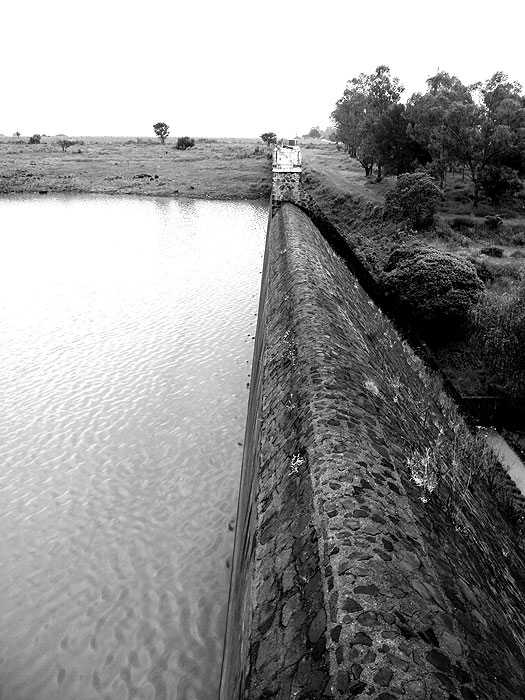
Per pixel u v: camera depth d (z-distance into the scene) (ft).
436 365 46.52
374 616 7.45
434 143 120.37
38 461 43.32
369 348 24.38
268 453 14.67
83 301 82.12
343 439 12.55
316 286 26.99
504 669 8.34
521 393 41.04
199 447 44.70
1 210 177.58
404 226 101.50
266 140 392.27
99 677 26.11
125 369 58.80
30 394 53.67
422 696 6.38
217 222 152.46
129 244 123.24
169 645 27.61
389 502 10.71
